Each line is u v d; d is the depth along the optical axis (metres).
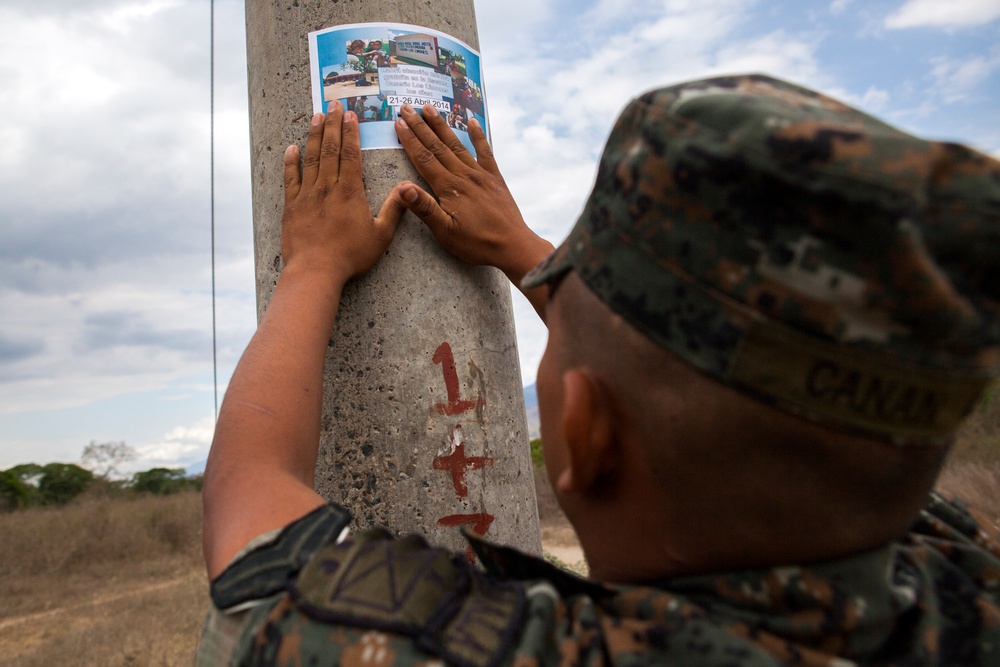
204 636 0.78
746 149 0.59
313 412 1.08
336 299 1.33
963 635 0.71
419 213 1.48
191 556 12.76
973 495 7.91
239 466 0.94
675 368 0.64
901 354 0.57
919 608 0.69
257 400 1.03
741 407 0.60
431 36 1.60
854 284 0.56
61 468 19.75
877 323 0.56
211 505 0.91
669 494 0.67
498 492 1.55
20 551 11.76
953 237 0.57
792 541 0.64
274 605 0.71
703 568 0.69
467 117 1.62
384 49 1.56
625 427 0.69
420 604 0.66
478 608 0.68
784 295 0.58
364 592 0.67
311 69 1.57
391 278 1.50
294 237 1.39
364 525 1.45
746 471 0.62
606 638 0.66
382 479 1.46
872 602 0.64
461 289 1.56
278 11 1.63
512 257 1.48
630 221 0.68
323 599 0.67
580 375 0.71
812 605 0.64
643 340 0.67
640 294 0.66
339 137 1.43
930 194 0.56
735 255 0.60
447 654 0.62
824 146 0.56
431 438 1.49
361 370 1.49
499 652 0.63
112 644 7.14
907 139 0.57
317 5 1.59
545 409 0.81
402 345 1.49
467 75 1.66
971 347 0.58
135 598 9.64
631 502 0.71
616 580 0.77
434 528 1.46
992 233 0.56
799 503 0.62
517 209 1.56
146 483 20.02
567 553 11.18
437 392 1.50
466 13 1.72
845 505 0.62
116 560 12.38
